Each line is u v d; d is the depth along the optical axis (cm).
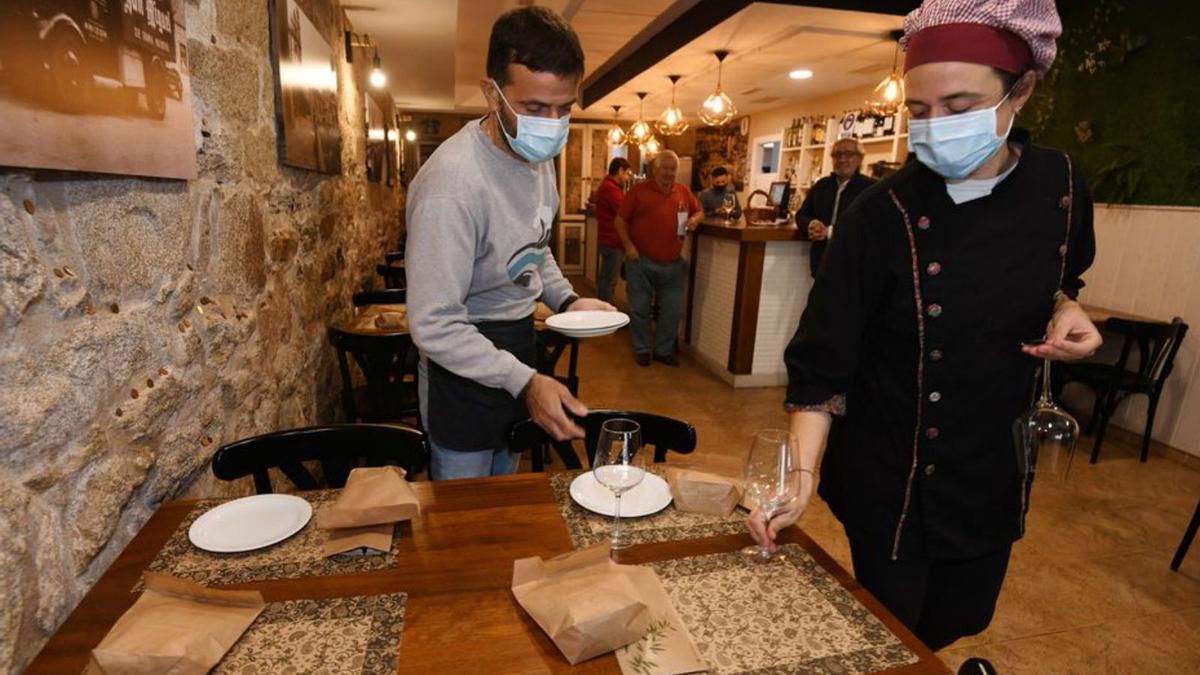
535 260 142
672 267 460
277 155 202
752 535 96
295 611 82
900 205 101
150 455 114
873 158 671
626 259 468
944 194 99
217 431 146
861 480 113
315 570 92
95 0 93
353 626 80
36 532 84
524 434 144
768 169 893
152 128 111
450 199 119
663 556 97
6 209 79
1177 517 262
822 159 750
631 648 76
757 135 908
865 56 514
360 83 411
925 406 104
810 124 761
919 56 89
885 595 112
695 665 73
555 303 170
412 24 388
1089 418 376
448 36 423
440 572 92
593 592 79
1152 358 312
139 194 112
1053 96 395
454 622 81
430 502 113
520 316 145
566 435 116
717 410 380
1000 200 98
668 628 79
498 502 113
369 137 450
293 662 73
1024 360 103
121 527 104
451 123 1061
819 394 108
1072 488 287
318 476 240
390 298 329
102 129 94
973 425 103
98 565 97
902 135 604
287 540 99
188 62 128
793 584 90
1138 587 214
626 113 939
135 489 108
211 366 143
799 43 476
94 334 97
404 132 992
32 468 83
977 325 100
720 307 445
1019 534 112
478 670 73
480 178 124
